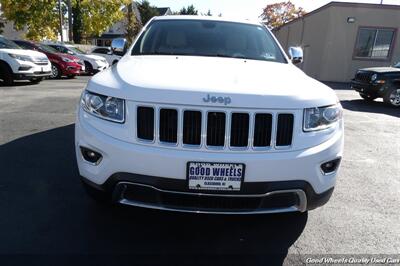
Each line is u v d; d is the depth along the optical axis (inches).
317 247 111.5
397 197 152.5
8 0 1010.7
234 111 95.0
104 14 1141.7
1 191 140.3
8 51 449.7
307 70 994.7
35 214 123.7
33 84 498.0
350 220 129.5
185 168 95.0
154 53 145.9
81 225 118.0
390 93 444.1
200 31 159.9
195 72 109.7
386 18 820.0
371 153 221.0
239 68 119.8
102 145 99.2
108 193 102.4
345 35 832.3
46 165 169.0
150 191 98.7
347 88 693.3
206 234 115.9
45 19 1070.4
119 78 106.7
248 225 121.9
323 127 103.0
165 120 95.9
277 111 96.9
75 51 781.9
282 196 100.7
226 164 95.0
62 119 265.4
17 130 229.6
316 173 101.0
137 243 109.6
